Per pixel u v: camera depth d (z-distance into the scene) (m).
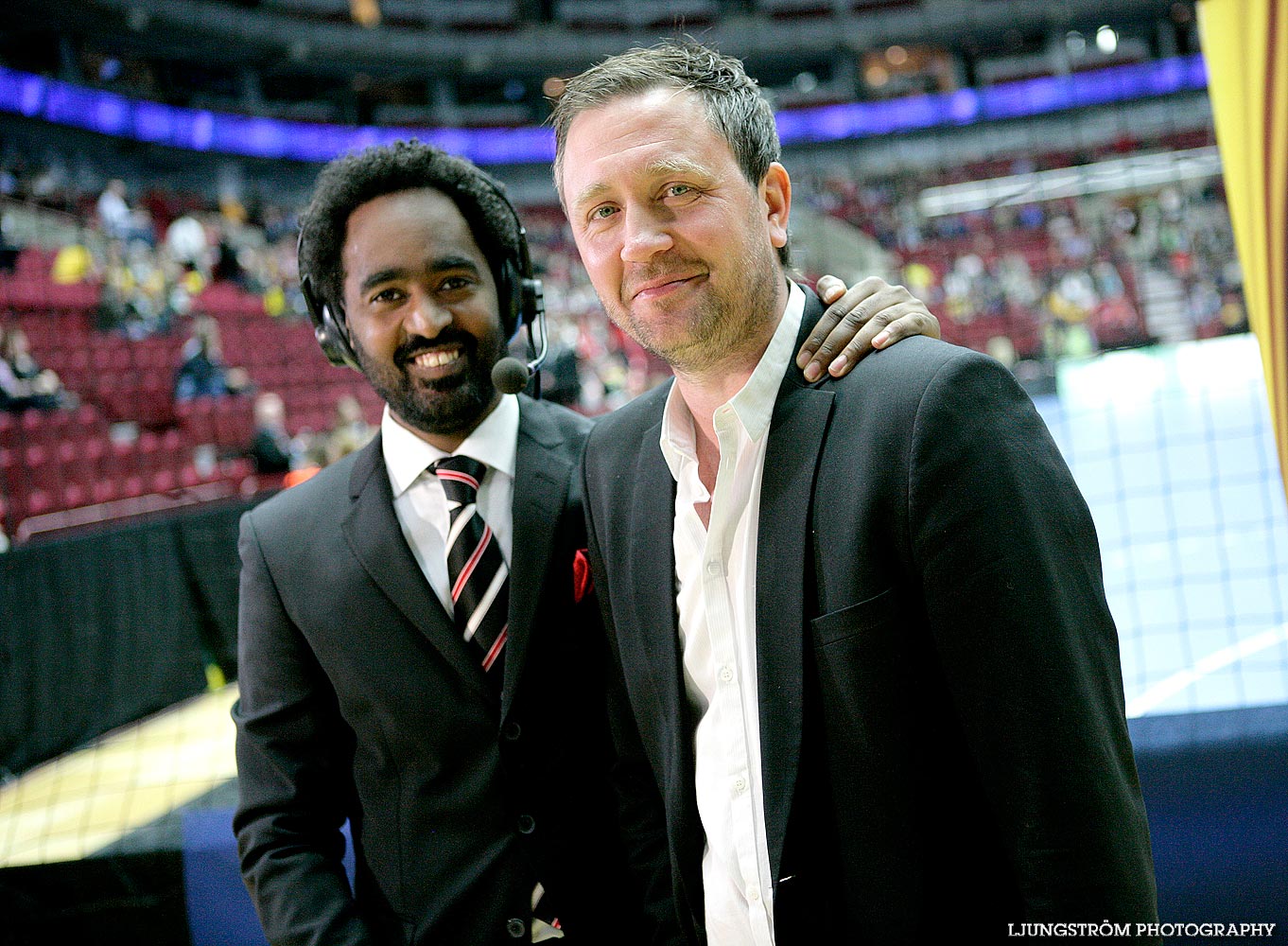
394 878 1.09
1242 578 3.34
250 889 1.10
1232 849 1.55
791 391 0.93
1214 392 6.16
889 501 0.83
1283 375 0.89
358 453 1.24
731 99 0.92
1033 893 0.77
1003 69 18.48
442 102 17.27
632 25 17.38
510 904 1.04
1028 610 0.78
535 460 1.18
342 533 1.14
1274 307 0.89
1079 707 0.77
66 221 9.28
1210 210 13.51
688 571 0.97
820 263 11.98
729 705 0.92
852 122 17.64
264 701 1.14
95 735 3.07
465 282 1.11
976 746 0.81
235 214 12.67
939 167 16.81
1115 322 11.45
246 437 7.01
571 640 1.13
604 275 0.92
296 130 14.68
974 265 13.31
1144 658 2.81
